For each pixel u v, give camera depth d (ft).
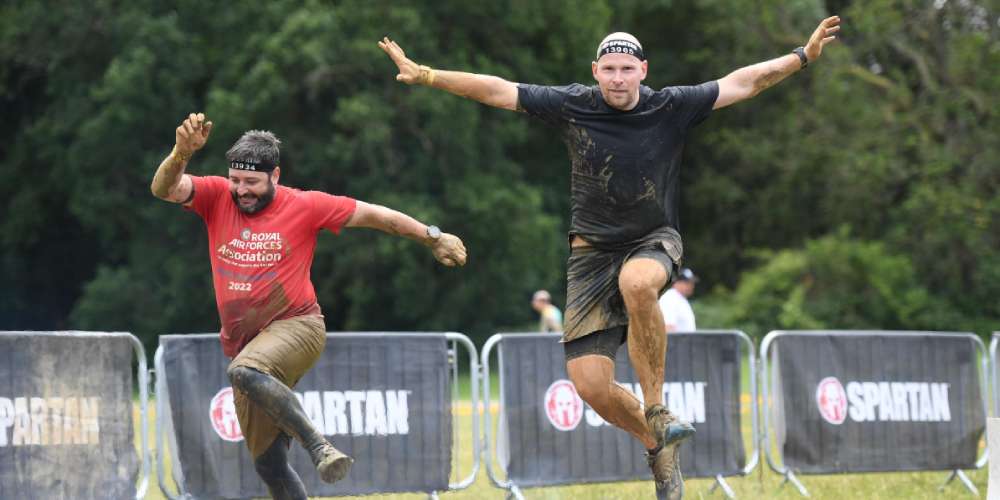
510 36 277.44
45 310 307.78
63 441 65.41
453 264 57.72
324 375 73.92
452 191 256.52
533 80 279.08
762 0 293.64
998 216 264.72
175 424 70.69
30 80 288.71
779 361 83.41
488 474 77.56
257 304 53.57
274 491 56.54
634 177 54.39
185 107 251.19
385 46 54.29
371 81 257.14
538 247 263.49
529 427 78.48
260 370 51.88
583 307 56.24
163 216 257.55
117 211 261.85
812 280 268.62
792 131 289.74
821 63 283.38
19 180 285.84
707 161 331.77
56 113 266.98
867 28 276.00
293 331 53.42
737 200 320.29
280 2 250.98
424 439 75.92
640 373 52.95
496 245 262.47
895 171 270.87
